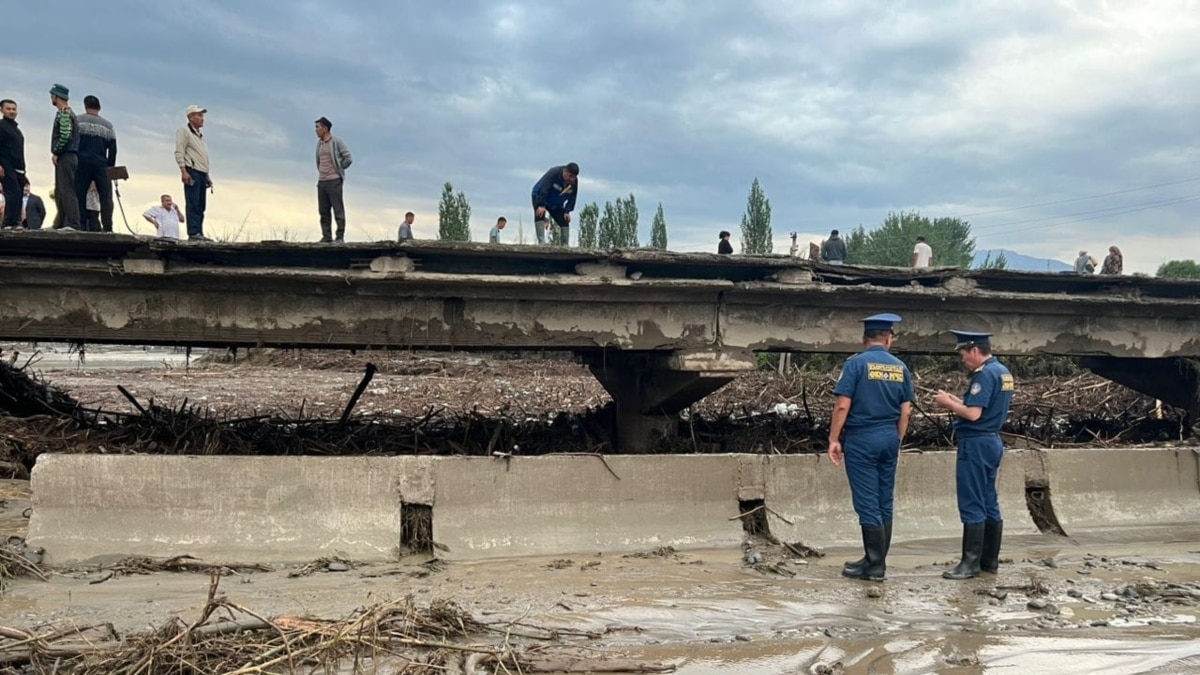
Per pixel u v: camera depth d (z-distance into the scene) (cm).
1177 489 896
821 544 760
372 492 680
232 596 555
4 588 549
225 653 422
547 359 2491
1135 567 721
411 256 777
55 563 601
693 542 734
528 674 439
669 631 518
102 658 412
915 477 818
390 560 657
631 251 802
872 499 656
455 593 580
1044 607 586
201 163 1025
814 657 479
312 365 2473
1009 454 859
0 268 707
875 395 657
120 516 631
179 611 516
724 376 865
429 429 996
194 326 759
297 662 422
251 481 659
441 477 695
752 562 696
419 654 457
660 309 862
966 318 967
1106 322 1026
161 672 402
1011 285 995
